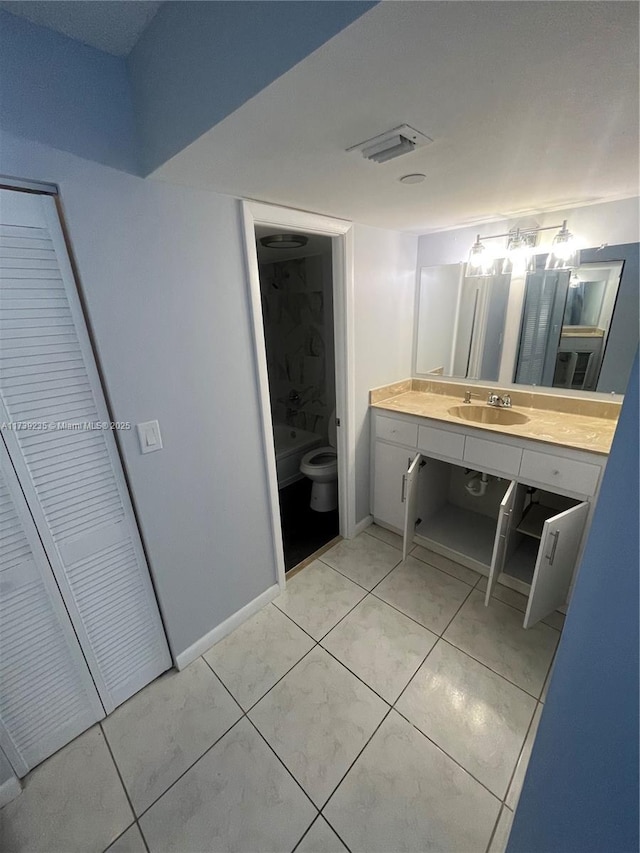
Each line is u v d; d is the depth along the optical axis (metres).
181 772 1.27
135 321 1.21
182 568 1.54
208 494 1.57
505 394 2.26
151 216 1.19
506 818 1.12
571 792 0.59
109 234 1.11
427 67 0.64
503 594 1.99
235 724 1.40
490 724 1.38
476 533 2.36
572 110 0.80
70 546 1.23
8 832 1.14
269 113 0.78
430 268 2.43
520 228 1.99
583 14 0.52
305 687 1.53
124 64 1.05
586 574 0.64
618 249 1.77
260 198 1.42
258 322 1.55
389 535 2.53
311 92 0.70
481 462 1.94
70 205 1.02
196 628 1.66
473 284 2.27
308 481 3.37
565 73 0.66
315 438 3.46
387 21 0.52
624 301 1.81
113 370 1.19
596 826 0.50
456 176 1.24
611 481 0.58
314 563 2.27
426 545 2.37
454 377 2.50
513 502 1.81
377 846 1.08
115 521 1.32
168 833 1.13
